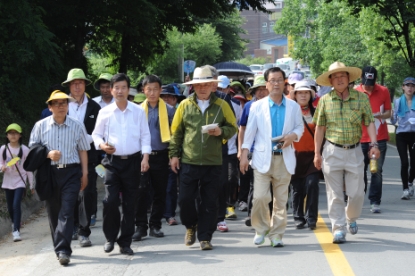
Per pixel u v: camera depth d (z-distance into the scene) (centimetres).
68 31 2067
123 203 793
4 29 1442
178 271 700
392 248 785
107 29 2098
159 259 762
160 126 899
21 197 959
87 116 915
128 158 783
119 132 783
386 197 1280
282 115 783
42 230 1027
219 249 809
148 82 905
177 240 880
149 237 909
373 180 1073
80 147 784
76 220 920
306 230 922
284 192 800
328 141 807
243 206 1139
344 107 795
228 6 2577
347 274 667
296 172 924
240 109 1087
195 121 786
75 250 838
